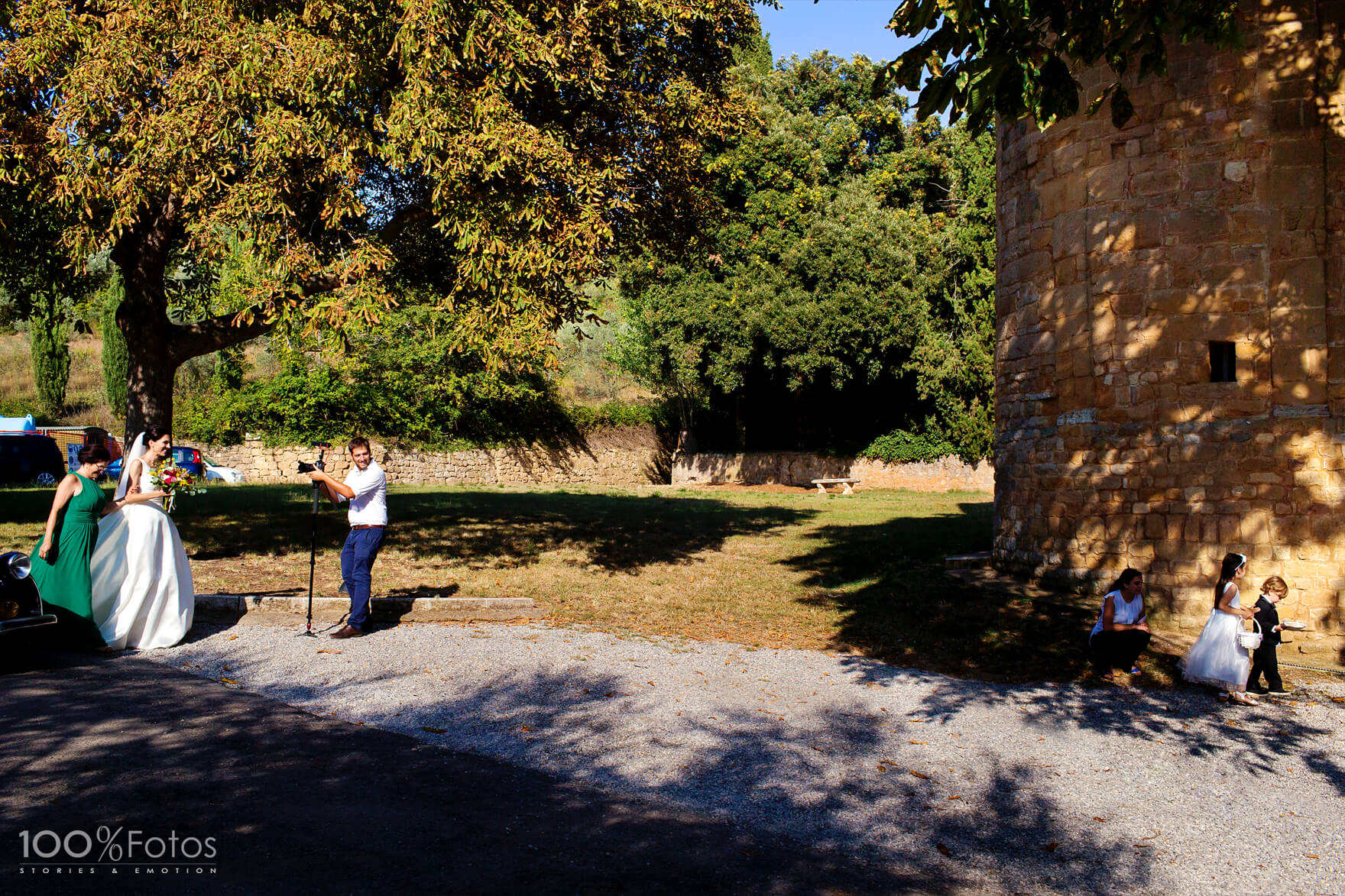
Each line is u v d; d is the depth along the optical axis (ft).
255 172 29.35
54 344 101.04
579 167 31.22
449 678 21.74
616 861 12.59
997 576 36.11
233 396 87.81
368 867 11.64
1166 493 30.30
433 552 40.68
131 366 37.06
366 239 31.81
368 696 20.02
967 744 19.51
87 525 22.34
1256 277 29.35
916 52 19.65
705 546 47.32
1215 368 30.14
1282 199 29.14
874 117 97.66
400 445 91.97
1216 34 20.62
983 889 13.03
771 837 14.23
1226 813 16.39
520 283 30.66
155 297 37.06
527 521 53.83
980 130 20.25
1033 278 34.40
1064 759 18.83
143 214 35.27
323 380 87.45
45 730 15.76
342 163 29.37
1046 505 33.91
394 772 15.44
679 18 34.88
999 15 18.26
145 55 29.40
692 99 37.01
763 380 104.12
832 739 19.34
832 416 105.19
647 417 115.85
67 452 85.61
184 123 28.50
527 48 29.58
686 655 25.53
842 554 44.21
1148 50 21.18
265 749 15.98
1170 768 18.53
